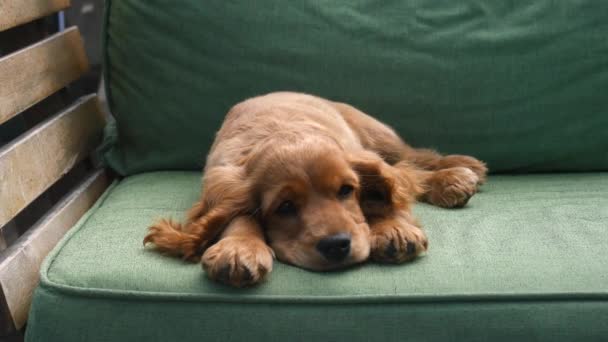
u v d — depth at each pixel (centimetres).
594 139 116
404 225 90
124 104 122
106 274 87
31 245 99
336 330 84
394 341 84
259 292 85
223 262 84
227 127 106
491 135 117
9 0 105
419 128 118
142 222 100
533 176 117
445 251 90
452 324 84
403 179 100
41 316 86
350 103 118
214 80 119
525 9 117
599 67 115
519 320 84
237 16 117
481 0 118
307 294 85
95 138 127
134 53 120
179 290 85
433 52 116
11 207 98
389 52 117
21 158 102
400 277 86
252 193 92
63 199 115
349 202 92
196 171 122
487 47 116
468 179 103
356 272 87
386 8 118
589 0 116
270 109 103
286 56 117
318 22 117
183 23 118
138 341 85
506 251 90
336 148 94
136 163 122
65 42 122
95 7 170
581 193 106
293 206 90
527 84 116
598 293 85
